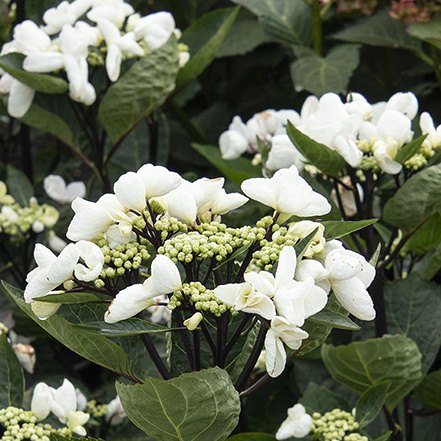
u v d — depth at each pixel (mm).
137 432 1141
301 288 817
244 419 1139
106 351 882
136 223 852
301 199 863
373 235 1093
